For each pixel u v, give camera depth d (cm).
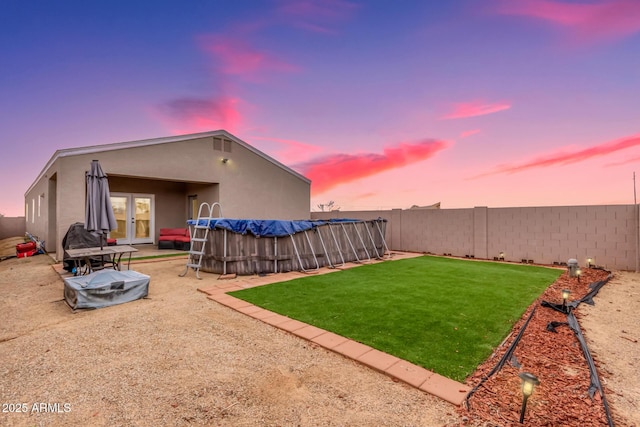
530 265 820
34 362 281
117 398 225
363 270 724
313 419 200
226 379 251
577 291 539
